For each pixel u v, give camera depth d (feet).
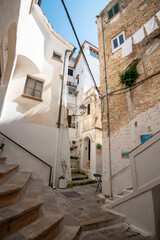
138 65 17.10
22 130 17.74
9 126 16.85
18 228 5.36
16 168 12.71
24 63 19.94
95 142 31.71
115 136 17.71
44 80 22.31
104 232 8.83
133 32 19.35
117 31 22.52
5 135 15.81
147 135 13.83
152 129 13.39
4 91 13.75
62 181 18.65
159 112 13.10
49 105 21.65
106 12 26.61
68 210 11.33
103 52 24.03
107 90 21.24
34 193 8.70
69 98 56.18
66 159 21.16
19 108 18.39
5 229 4.77
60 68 26.08
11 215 5.04
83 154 36.19
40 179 14.42
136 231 9.19
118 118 18.01
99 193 17.92
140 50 17.28
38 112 20.03
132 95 16.78
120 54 20.57
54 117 21.72
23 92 19.54
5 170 8.17
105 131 19.39
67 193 16.69
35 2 21.77
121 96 18.45
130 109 16.61
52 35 26.78
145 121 14.29
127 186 14.39
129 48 18.81
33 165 17.11
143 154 10.28
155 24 15.87
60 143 20.95
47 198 10.28
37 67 20.75
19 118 17.95
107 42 24.04
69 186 19.99
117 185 15.51
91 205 13.01
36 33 20.94
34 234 5.04
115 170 16.31
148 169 9.75
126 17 21.44
